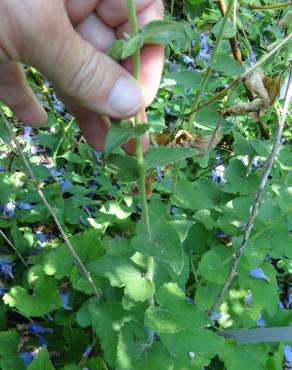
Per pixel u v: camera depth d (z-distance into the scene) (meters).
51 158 0.37
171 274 0.22
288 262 0.33
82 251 0.24
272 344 0.26
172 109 0.41
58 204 0.32
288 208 0.22
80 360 0.24
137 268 0.18
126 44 0.12
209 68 0.19
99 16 0.18
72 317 0.25
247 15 0.42
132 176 0.15
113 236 0.31
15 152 0.34
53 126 0.37
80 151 0.35
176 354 0.19
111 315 0.20
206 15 0.46
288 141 0.39
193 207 0.22
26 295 0.24
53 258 0.24
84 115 0.20
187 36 0.22
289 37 0.18
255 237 0.23
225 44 0.39
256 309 0.25
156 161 0.15
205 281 0.26
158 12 0.18
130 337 0.18
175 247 0.16
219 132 0.20
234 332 0.24
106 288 0.22
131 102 0.14
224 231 0.25
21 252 0.29
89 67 0.14
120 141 0.14
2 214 0.31
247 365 0.23
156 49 0.18
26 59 0.15
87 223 0.32
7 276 0.29
